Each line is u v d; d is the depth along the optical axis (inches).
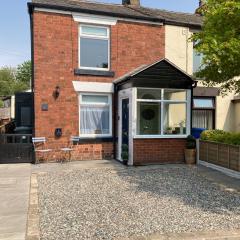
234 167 392.8
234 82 396.2
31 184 348.2
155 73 470.9
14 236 208.2
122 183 354.9
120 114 511.5
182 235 208.1
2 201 285.9
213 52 298.4
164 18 556.4
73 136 503.5
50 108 492.7
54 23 491.8
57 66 494.9
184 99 494.9
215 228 221.3
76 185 345.1
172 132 493.0
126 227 222.8
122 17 527.8
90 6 549.0
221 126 617.6
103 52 526.0
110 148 524.1
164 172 414.0
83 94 513.7
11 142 486.6
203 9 354.9
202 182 360.5
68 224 229.0
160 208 266.4
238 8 294.5
